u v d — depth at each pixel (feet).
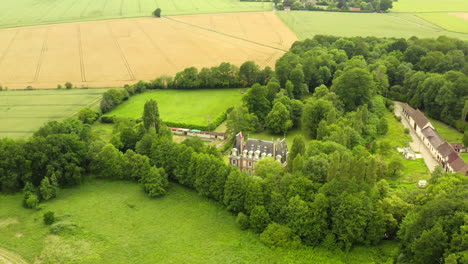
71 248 427.74
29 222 469.57
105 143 600.80
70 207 495.82
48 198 509.35
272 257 404.77
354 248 411.13
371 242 414.62
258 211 438.81
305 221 413.39
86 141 596.29
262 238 425.28
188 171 520.42
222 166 496.23
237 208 471.21
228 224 460.55
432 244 347.36
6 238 444.14
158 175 519.60
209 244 428.56
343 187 423.23
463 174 508.94
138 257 414.62
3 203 506.48
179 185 541.75
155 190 513.04
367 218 404.77
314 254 404.98
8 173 525.34
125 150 615.98
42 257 416.67
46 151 529.45
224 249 419.33
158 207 495.41
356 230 401.49
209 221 466.70
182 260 407.23
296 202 422.00
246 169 570.46
